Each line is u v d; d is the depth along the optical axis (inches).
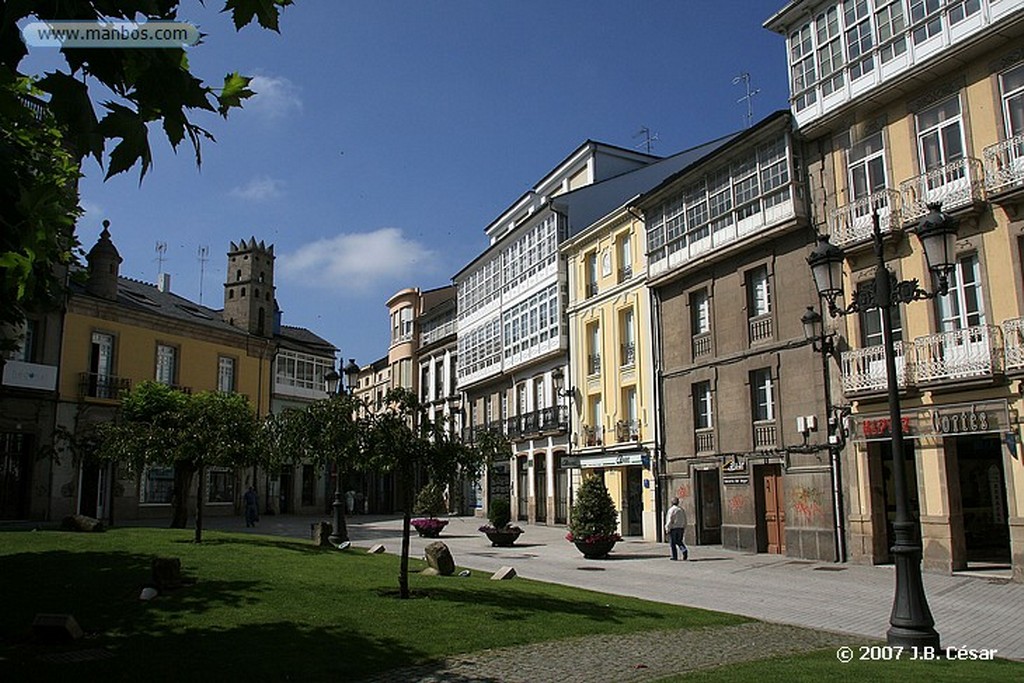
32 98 182.4
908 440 718.5
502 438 543.5
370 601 452.1
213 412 791.1
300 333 2090.3
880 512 759.1
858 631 442.9
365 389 2539.4
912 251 723.4
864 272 768.9
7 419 1171.3
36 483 1197.7
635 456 1110.4
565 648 363.9
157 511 1406.3
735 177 932.6
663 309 1085.1
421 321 2086.6
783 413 860.6
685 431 1025.5
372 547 867.4
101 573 522.0
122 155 126.0
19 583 482.3
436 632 381.4
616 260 1199.6
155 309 1499.8
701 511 999.0
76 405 1275.8
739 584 648.4
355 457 491.5
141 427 801.6
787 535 842.8
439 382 1963.6
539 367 1432.1
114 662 310.5
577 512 867.4
